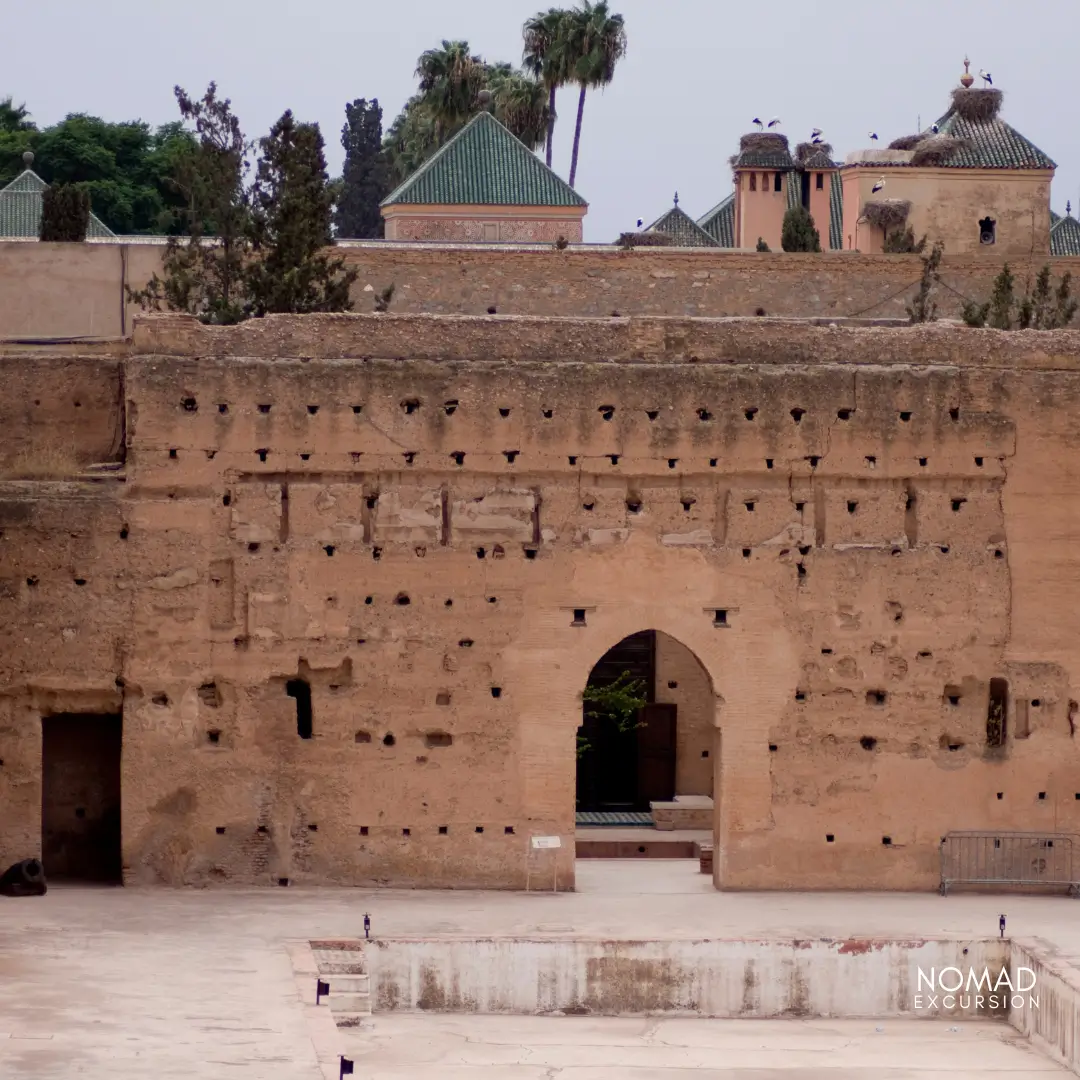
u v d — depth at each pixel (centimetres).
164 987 4303
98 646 5181
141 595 5188
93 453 5453
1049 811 5366
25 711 5188
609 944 4741
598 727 6831
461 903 5100
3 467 5422
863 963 4809
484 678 5244
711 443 5275
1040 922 5016
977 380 5341
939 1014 4831
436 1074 4294
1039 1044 4631
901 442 5319
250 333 5250
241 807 5209
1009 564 5359
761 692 5297
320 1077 3759
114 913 4922
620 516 5266
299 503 5216
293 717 5225
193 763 5197
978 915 5088
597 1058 4450
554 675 5247
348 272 6406
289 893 5162
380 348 5275
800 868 5316
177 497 5200
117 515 5188
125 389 5303
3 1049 3872
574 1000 4738
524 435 5244
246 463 5212
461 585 5238
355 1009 4581
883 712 5325
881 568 5316
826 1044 4603
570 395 5253
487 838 5247
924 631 5334
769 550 5291
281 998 4241
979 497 5350
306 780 5222
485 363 5262
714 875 5384
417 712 5234
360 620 5222
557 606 5247
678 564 5272
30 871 5112
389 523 5225
